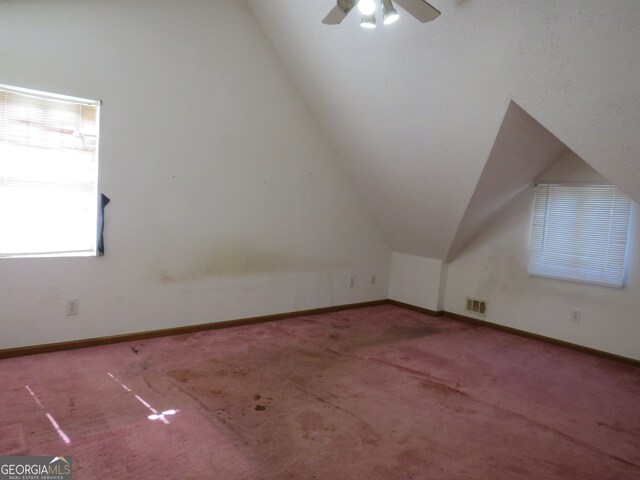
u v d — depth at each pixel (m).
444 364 3.32
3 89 2.68
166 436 2.08
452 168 3.62
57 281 2.97
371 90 3.55
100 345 3.19
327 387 2.77
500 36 2.58
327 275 4.70
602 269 3.64
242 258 3.95
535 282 4.12
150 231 3.35
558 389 2.94
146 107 3.23
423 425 2.34
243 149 3.84
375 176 4.43
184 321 3.64
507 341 4.01
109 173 3.11
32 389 2.46
